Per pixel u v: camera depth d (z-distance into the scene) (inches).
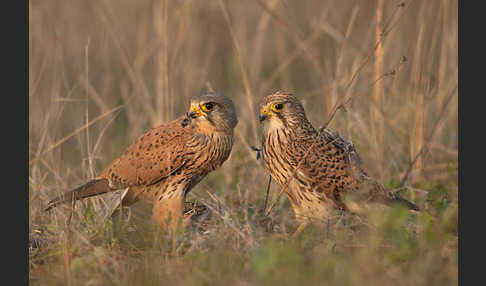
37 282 397.7
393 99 640.4
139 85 660.1
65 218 452.4
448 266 385.4
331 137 493.0
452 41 639.8
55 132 576.7
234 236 424.2
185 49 697.6
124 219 473.7
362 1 762.8
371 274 368.2
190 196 539.2
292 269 371.9
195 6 794.8
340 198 476.4
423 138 570.6
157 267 398.9
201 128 480.7
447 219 449.1
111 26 730.8
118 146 642.2
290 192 482.3
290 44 842.8
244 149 590.9
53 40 692.1
